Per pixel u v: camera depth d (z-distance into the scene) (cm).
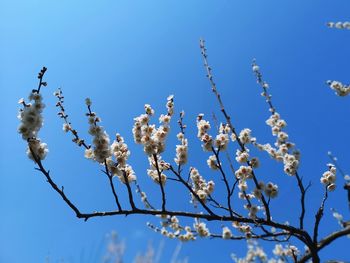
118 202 495
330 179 585
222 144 566
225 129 652
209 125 585
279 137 668
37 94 461
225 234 610
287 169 582
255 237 579
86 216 478
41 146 455
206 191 627
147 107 561
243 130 639
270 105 712
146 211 507
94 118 502
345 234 498
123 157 528
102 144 495
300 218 554
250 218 549
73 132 552
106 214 491
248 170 580
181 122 602
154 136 539
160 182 521
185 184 557
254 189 582
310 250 520
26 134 444
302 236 542
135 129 548
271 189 566
